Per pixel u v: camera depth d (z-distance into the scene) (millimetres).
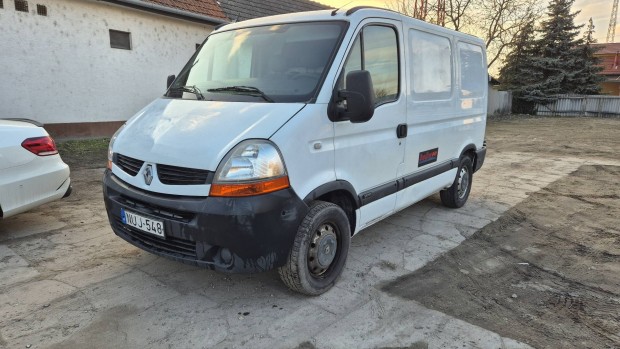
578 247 4508
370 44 3490
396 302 3211
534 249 4434
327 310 3064
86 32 9812
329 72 3096
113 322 2857
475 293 3424
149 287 3330
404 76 3904
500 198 6438
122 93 10805
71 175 7059
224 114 2979
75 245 4121
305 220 2938
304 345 2664
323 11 3582
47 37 9141
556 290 3525
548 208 5953
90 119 10211
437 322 2959
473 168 5898
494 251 4344
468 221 5230
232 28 4016
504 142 13859
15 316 2900
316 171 2982
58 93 9516
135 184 3004
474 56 5539
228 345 2646
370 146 3500
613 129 18094
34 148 4121
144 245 3078
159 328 2803
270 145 2691
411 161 4176
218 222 2609
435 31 4492
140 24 10922
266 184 2658
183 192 2730
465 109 5293
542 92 27312
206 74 3762
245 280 3475
